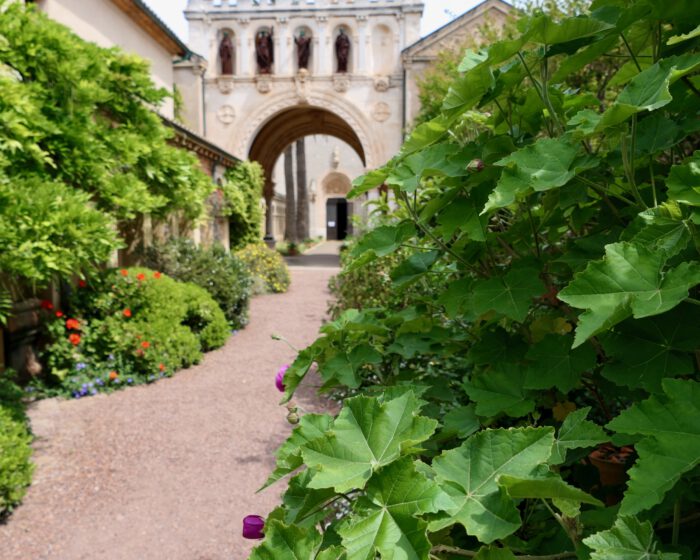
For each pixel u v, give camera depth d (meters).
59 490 3.91
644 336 0.92
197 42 18.94
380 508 0.69
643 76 0.90
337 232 44.19
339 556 0.68
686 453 0.65
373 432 0.79
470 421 1.18
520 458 0.76
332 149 41.94
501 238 1.34
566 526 0.79
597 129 0.89
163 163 6.55
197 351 7.23
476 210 1.17
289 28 18.89
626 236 0.96
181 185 7.03
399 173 1.24
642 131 1.08
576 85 3.88
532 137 1.33
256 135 21.14
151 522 3.51
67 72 5.08
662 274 0.71
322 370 1.40
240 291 9.48
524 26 1.04
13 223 4.03
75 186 5.41
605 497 1.16
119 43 10.88
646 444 0.67
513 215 1.50
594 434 0.84
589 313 0.71
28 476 3.77
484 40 11.94
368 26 18.72
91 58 5.73
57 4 8.68
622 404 1.37
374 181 1.34
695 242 0.79
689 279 0.69
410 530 0.65
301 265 20.30
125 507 3.69
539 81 1.26
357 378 1.37
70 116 5.20
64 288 6.85
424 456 1.20
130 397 5.88
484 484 0.74
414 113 18.22
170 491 3.89
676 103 1.09
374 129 18.77
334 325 1.49
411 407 0.80
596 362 1.14
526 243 1.33
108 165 5.58
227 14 18.84
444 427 1.19
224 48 19.00
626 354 0.92
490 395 1.11
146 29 12.09
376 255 1.30
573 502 0.72
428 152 1.25
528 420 1.17
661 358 0.89
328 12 18.66
